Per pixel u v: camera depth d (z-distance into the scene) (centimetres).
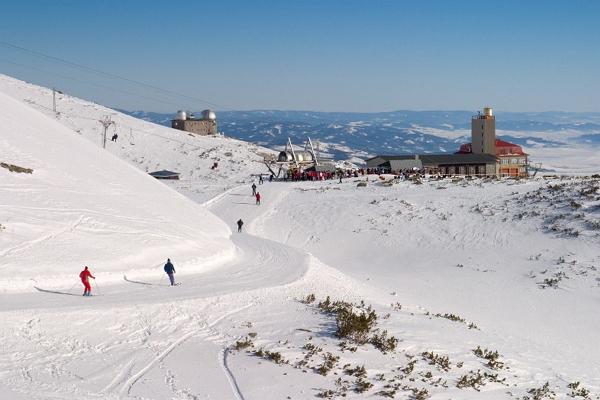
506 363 1906
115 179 3888
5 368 1433
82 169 3688
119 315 1892
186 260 2823
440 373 1698
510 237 4300
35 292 2125
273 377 1504
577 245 3931
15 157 3284
